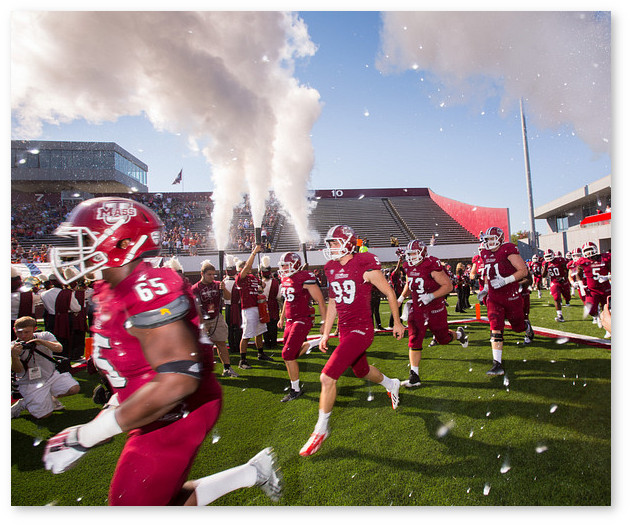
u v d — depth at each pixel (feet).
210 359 4.63
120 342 3.96
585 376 11.14
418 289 12.23
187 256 51.42
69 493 7.16
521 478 6.46
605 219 47.34
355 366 9.08
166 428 4.12
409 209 72.95
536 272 38.50
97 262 3.97
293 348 11.60
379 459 7.41
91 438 3.60
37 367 11.11
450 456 7.29
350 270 8.91
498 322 12.32
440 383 11.78
